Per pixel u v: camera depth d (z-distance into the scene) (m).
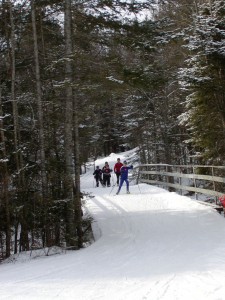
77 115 12.73
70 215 11.52
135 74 11.79
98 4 11.87
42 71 13.03
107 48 12.44
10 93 13.20
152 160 33.41
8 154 12.01
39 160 13.07
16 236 11.55
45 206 11.25
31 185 11.96
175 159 29.45
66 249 11.16
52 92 12.86
